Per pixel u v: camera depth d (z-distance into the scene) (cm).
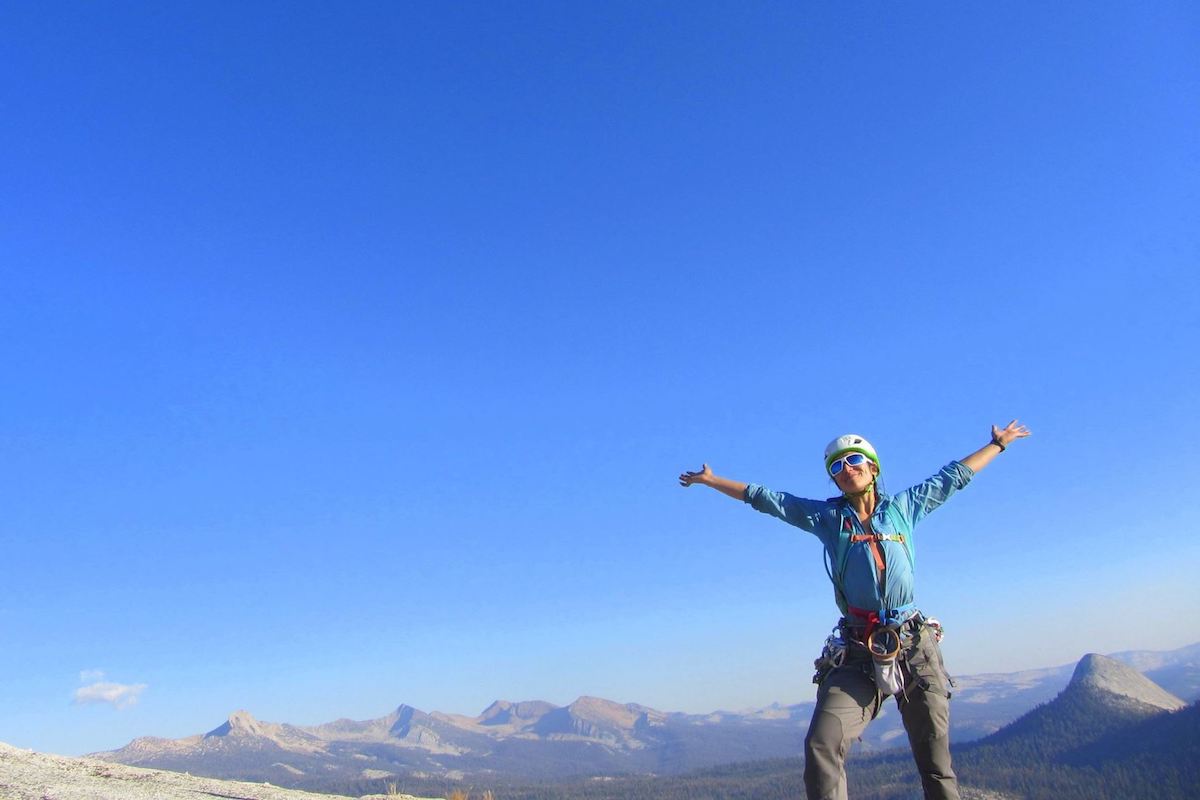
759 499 428
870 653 381
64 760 657
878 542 399
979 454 428
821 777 371
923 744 391
